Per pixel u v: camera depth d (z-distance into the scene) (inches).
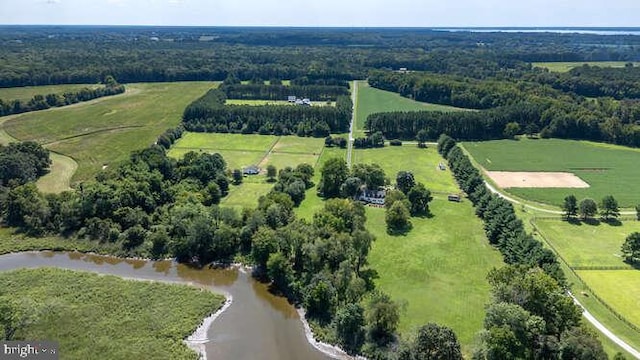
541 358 2844.5
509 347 2760.8
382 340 3166.8
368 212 5285.4
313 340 3289.9
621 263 4190.5
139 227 4584.2
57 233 4709.6
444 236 4707.2
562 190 5959.6
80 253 4453.7
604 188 6013.8
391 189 5772.6
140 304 3585.1
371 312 3174.2
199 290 3823.8
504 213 4621.1
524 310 2947.8
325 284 3481.8
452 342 2871.6
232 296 3821.4
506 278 3371.1
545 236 4709.6
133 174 5324.8
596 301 3634.4
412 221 5064.0
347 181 5610.2
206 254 4416.8
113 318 3395.7
